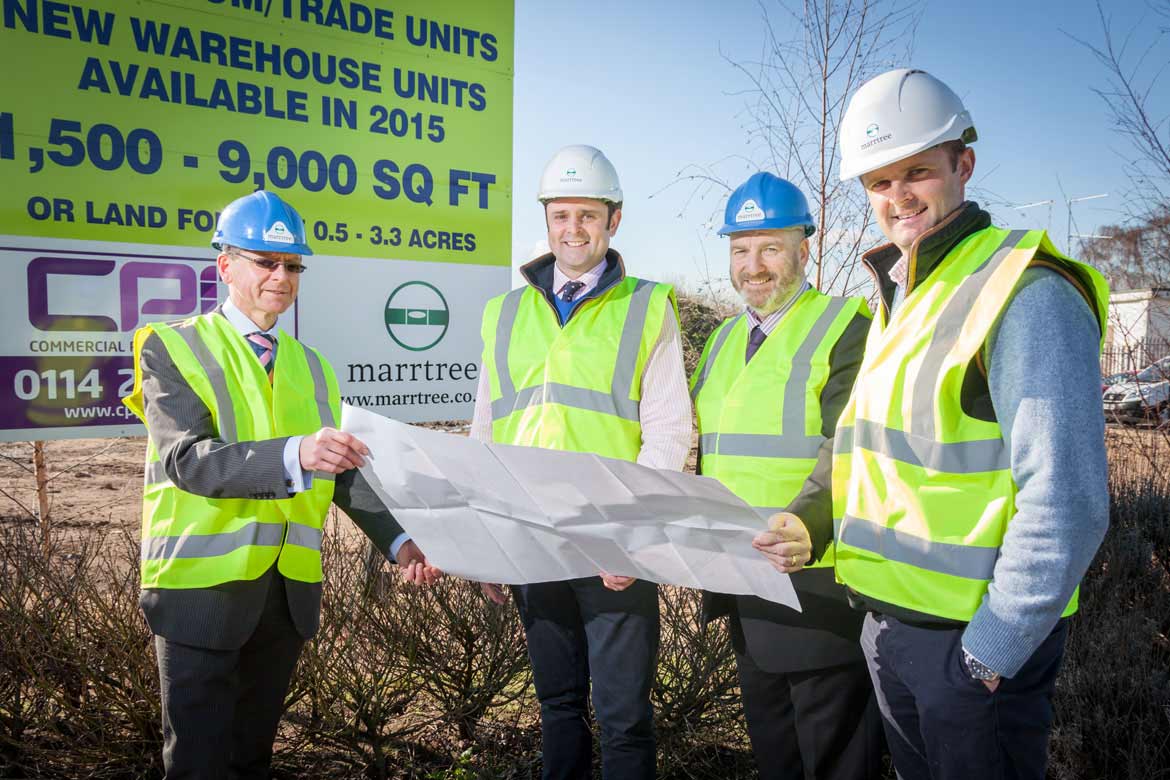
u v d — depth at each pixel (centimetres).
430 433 183
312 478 189
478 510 193
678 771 310
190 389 203
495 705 330
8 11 315
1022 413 139
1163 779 274
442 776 306
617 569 199
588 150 239
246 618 204
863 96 165
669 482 179
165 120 348
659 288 248
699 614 325
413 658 311
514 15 440
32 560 302
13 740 281
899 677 166
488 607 326
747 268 228
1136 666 295
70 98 329
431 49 414
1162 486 474
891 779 282
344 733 302
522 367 246
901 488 161
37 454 451
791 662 214
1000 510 148
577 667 247
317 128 385
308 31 379
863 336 218
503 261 443
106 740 286
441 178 420
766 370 225
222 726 206
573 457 181
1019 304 144
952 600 152
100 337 338
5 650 282
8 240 319
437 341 424
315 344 388
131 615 291
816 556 194
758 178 228
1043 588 135
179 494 204
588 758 250
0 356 319
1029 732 152
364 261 399
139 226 345
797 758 234
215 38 357
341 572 319
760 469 219
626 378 238
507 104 440
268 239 210
